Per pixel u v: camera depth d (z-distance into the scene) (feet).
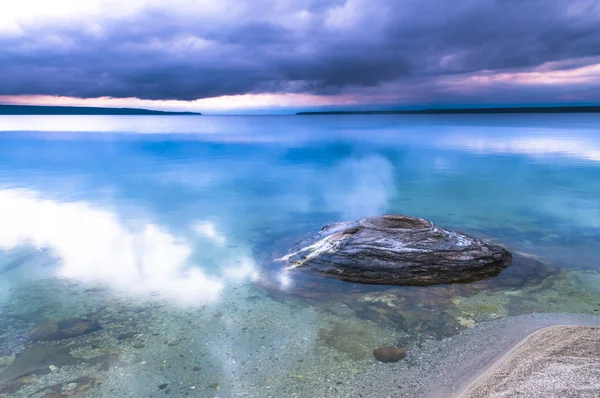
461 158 92.38
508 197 54.29
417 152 105.40
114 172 79.00
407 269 24.68
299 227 39.17
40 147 119.55
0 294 23.93
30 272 27.76
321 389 14.58
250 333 18.78
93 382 15.28
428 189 60.95
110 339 18.44
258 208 49.21
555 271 25.52
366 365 15.99
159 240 35.70
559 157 89.15
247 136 167.32
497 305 20.97
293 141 142.61
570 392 11.95
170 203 52.65
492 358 16.08
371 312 20.52
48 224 41.98
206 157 101.09
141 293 23.88
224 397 14.30
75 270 28.22
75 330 19.34
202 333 18.88
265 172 79.05
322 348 17.30
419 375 15.26
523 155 94.12
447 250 26.30
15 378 15.57
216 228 39.65
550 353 14.76
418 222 29.53
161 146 125.49
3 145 122.62
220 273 27.04
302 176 74.38
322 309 21.01
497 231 36.37
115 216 45.50
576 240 32.96
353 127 240.73
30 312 21.42
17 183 67.56
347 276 24.72
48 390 14.80
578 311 20.12
